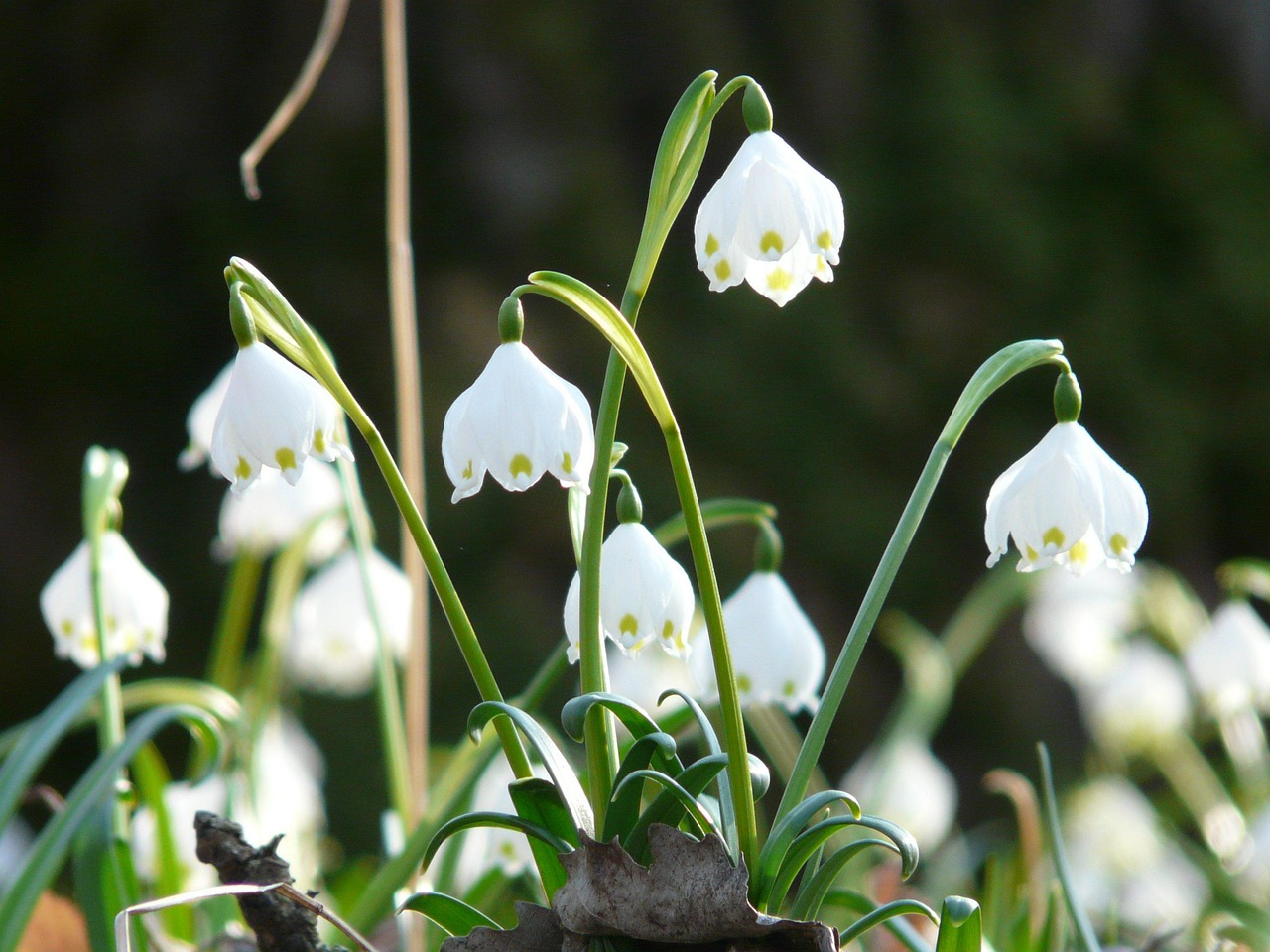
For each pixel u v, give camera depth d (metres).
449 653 11.48
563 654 2.71
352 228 12.92
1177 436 13.61
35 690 12.22
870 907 2.60
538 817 2.21
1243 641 4.65
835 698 2.14
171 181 13.20
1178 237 14.38
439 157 12.95
